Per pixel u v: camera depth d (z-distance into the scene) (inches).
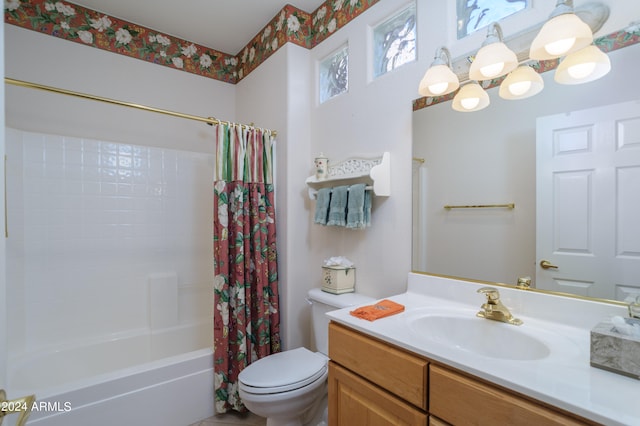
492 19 49.1
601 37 38.1
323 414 62.2
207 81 104.6
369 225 63.3
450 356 32.7
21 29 76.5
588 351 33.5
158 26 92.7
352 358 42.8
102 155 86.1
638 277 35.7
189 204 100.5
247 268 76.3
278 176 84.3
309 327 83.8
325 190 70.7
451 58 53.3
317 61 82.9
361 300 64.1
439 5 55.3
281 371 57.6
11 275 71.9
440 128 54.9
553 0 42.4
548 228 42.4
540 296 42.3
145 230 92.6
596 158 38.5
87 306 83.3
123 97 90.2
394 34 64.7
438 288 53.9
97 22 86.0
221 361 71.2
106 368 81.6
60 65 81.2
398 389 36.6
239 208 75.3
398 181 61.4
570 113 40.6
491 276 48.0
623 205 36.7
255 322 78.1
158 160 95.0
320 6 82.0
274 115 86.4
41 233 77.0
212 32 95.6
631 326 30.1
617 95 37.1
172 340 91.6
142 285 91.8
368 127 67.8
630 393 25.7
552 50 39.4
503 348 40.2
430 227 56.2
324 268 71.6
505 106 46.9
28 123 77.0
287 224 80.9
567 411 24.7
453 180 53.0
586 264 39.2
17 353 72.6
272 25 88.0
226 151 75.3
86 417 56.7
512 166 46.0
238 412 73.6
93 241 84.4
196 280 101.2
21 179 74.0
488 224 48.6
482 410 29.3
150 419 63.4
